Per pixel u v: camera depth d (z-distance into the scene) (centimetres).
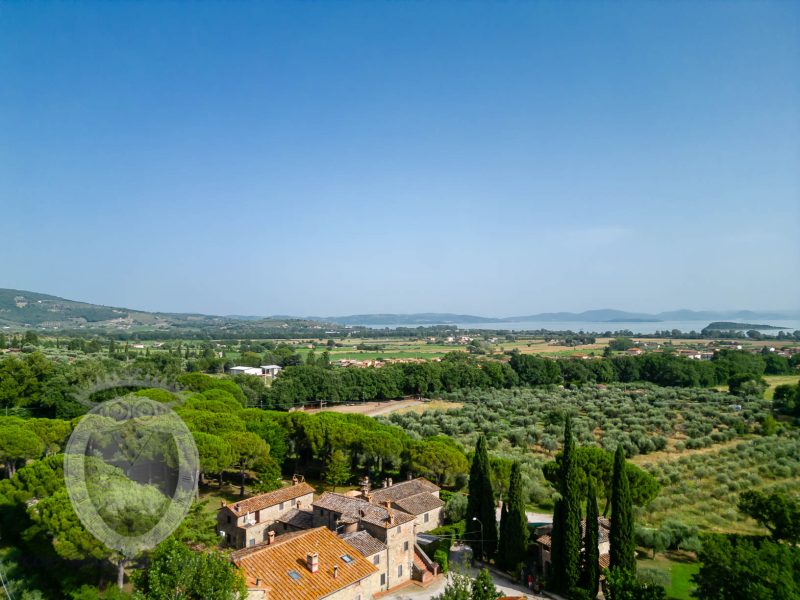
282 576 4262
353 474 9288
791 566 4334
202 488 8200
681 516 7475
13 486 5044
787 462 9575
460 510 7300
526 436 11844
